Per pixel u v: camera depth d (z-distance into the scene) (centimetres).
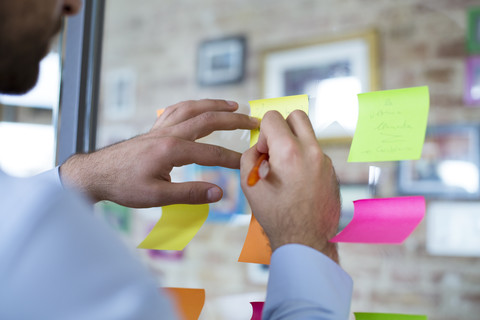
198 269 228
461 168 182
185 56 249
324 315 37
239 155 56
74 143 69
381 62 198
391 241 40
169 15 255
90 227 25
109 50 271
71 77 70
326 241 44
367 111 51
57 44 71
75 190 55
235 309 216
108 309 24
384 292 188
